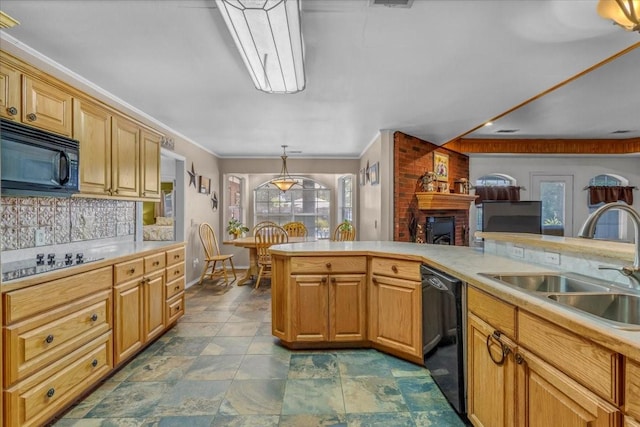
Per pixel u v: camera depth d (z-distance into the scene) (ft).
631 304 4.46
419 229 15.25
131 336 8.01
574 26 6.11
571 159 19.94
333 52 7.13
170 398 6.68
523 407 4.19
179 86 9.12
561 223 19.95
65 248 8.49
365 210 18.66
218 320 11.38
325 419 6.03
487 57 7.37
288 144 17.33
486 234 8.17
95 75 8.39
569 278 5.44
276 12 5.27
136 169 9.79
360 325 8.91
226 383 7.25
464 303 5.93
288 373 7.68
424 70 8.05
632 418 2.79
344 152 19.75
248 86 9.11
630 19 4.64
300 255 8.84
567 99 11.48
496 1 5.39
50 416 5.66
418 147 15.46
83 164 7.62
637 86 10.21
